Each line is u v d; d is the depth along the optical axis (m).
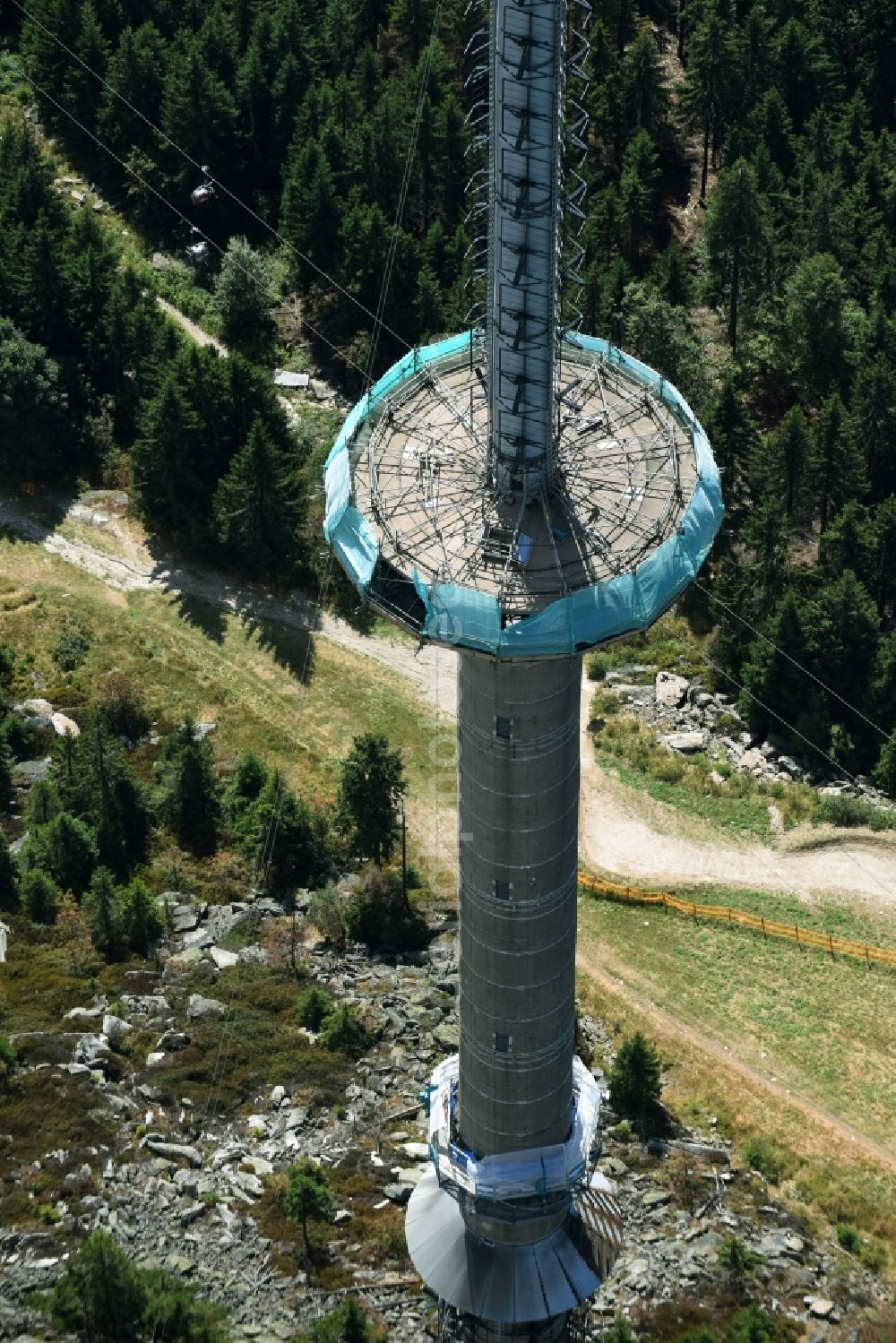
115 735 143.75
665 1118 116.44
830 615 147.62
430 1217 100.00
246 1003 119.69
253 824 132.00
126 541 161.88
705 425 159.00
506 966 87.69
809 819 141.62
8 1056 111.31
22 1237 101.00
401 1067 116.19
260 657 152.62
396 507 83.31
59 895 125.12
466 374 90.12
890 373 164.00
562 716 81.81
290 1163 109.06
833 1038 124.69
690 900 135.12
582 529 81.38
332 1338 96.62
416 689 150.75
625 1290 104.12
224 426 160.88
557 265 76.75
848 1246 109.38
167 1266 101.38
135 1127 109.19
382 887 126.94
